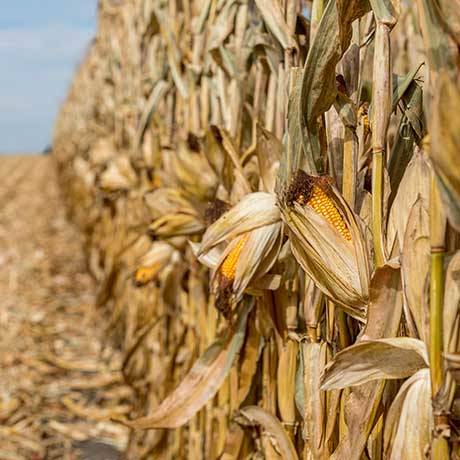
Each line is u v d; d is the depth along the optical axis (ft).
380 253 5.03
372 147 5.07
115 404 17.53
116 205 17.67
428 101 4.43
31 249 42.86
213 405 8.55
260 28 6.97
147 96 12.26
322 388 4.89
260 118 7.29
